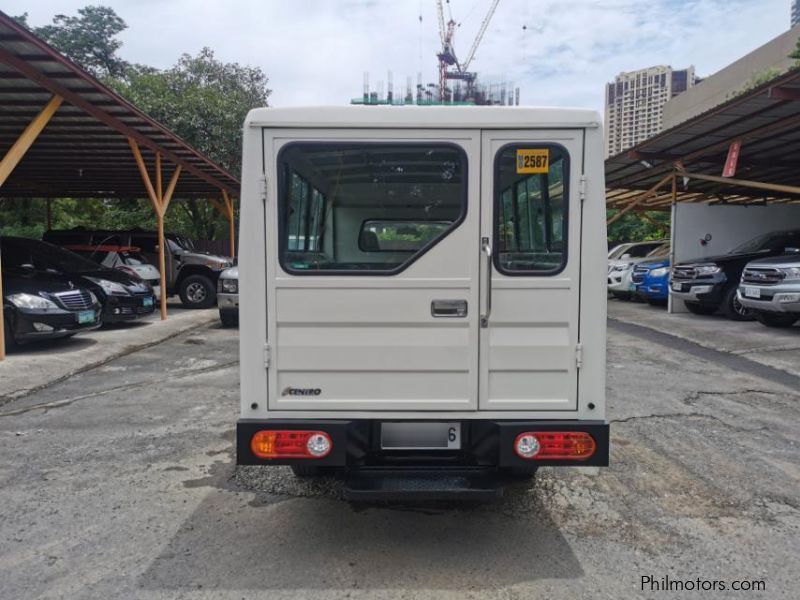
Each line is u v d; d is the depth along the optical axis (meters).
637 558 3.24
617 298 16.44
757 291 9.63
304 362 3.17
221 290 11.14
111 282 10.49
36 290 8.29
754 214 13.39
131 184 15.56
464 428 3.25
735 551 3.31
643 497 3.99
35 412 5.89
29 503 3.88
